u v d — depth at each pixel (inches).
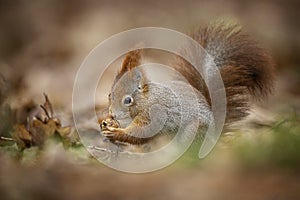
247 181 98.8
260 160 101.0
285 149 101.7
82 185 101.4
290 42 162.9
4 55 187.3
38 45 181.3
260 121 118.0
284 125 113.3
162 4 189.9
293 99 132.1
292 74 149.6
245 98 116.0
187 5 185.6
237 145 106.3
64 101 136.5
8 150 111.0
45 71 154.8
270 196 96.8
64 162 107.1
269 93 117.8
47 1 198.4
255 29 169.5
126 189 100.3
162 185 100.3
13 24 195.2
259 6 180.9
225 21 118.7
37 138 111.3
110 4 193.6
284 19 174.9
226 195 97.6
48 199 99.6
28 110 121.2
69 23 190.4
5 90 121.6
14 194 99.5
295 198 96.3
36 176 101.9
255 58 117.3
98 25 183.8
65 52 174.1
